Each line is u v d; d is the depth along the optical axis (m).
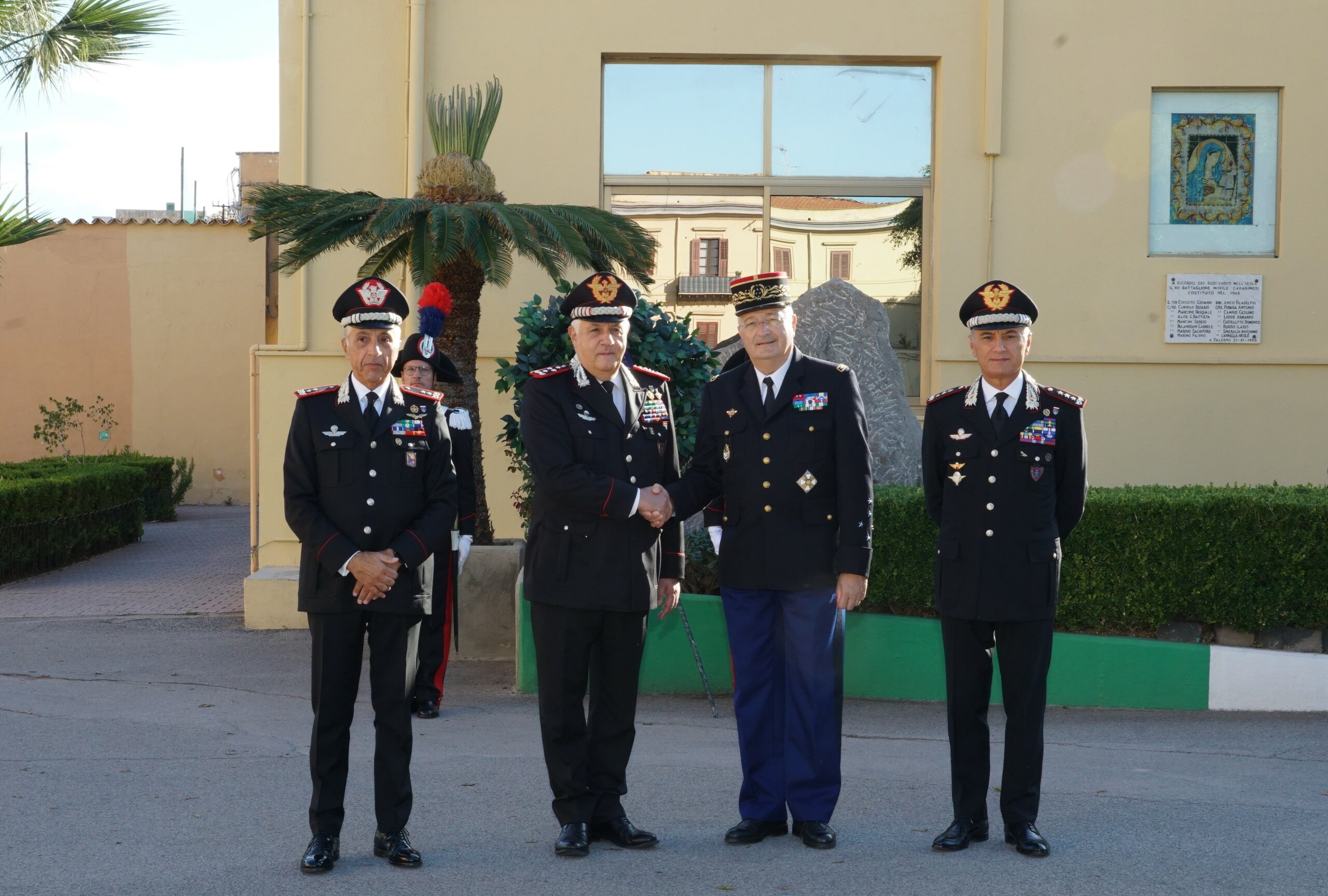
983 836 4.72
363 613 4.51
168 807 5.09
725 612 4.91
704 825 4.94
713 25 10.12
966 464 4.73
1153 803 5.22
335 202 7.87
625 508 4.54
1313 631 7.20
